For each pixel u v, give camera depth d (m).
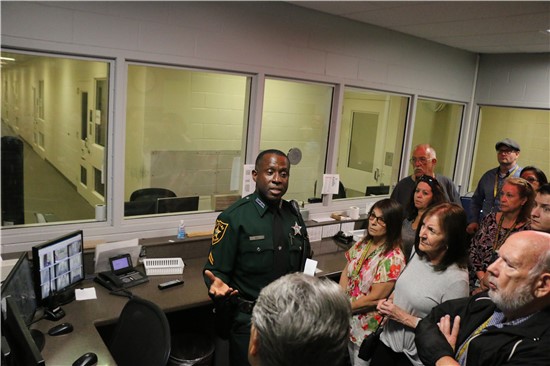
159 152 3.61
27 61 2.65
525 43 4.09
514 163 3.70
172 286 2.63
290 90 3.96
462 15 3.22
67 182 2.99
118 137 2.84
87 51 2.60
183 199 3.37
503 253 1.30
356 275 2.46
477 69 5.07
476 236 2.77
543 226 2.28
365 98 4.27
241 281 2.13
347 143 4.24
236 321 2.05
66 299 2.33
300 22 3.44
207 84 3.72
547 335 1.23
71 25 2.52
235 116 3.95
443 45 4.58
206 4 2.97
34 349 1.52
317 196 4.18
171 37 2.88
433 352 1.42
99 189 3.01
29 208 2.81
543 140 5.09
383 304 2.00
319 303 0.83
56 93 2.83
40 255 2.16
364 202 4.37
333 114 3.94
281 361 0.81
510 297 1.27
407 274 2.06
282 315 0.82
